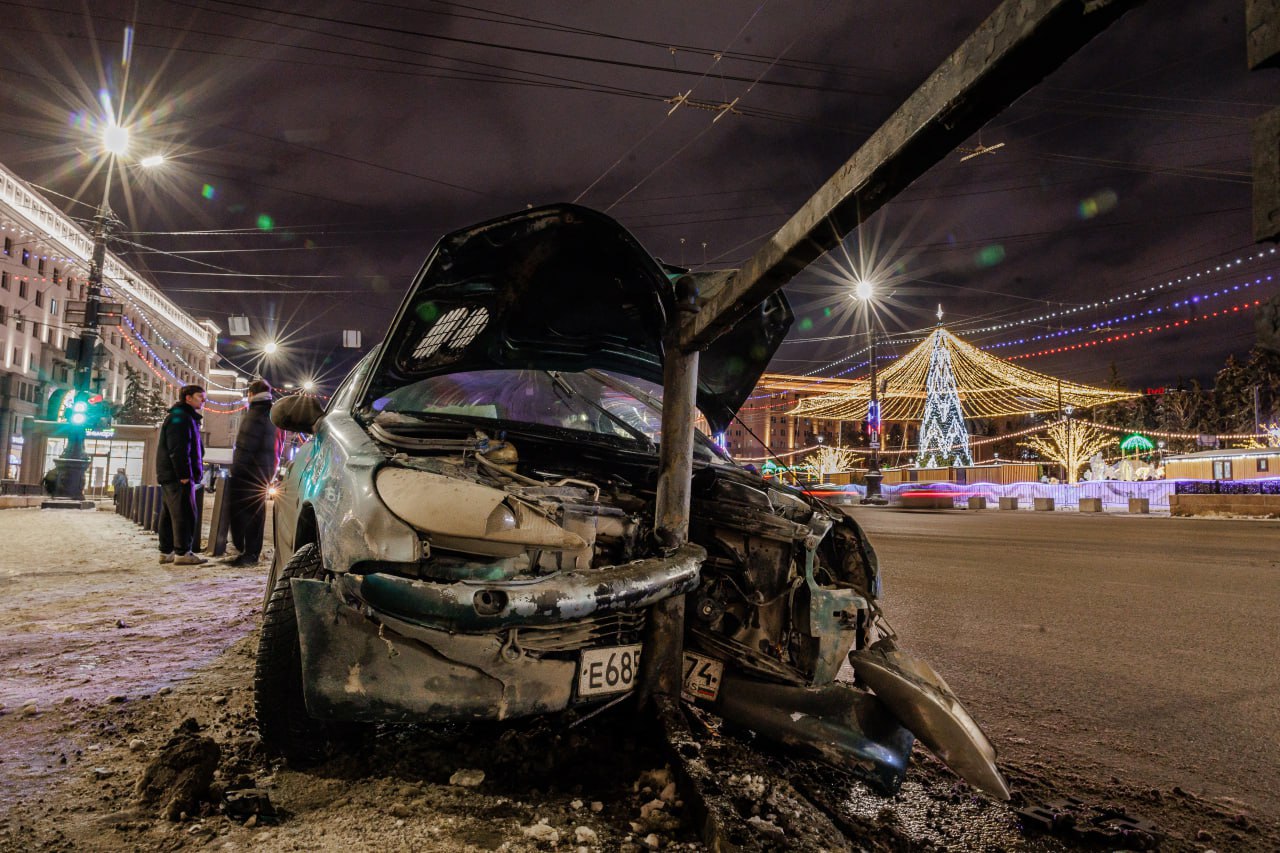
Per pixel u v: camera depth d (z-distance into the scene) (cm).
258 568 747
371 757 250
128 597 568
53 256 4638
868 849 215
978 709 354
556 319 323
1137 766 290
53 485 2022
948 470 5184
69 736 272
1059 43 121
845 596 273
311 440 347
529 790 228
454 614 204
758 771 222
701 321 251
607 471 322
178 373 6744
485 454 270
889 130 156
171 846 193
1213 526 2117
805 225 188
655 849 195
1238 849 226
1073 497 4272
